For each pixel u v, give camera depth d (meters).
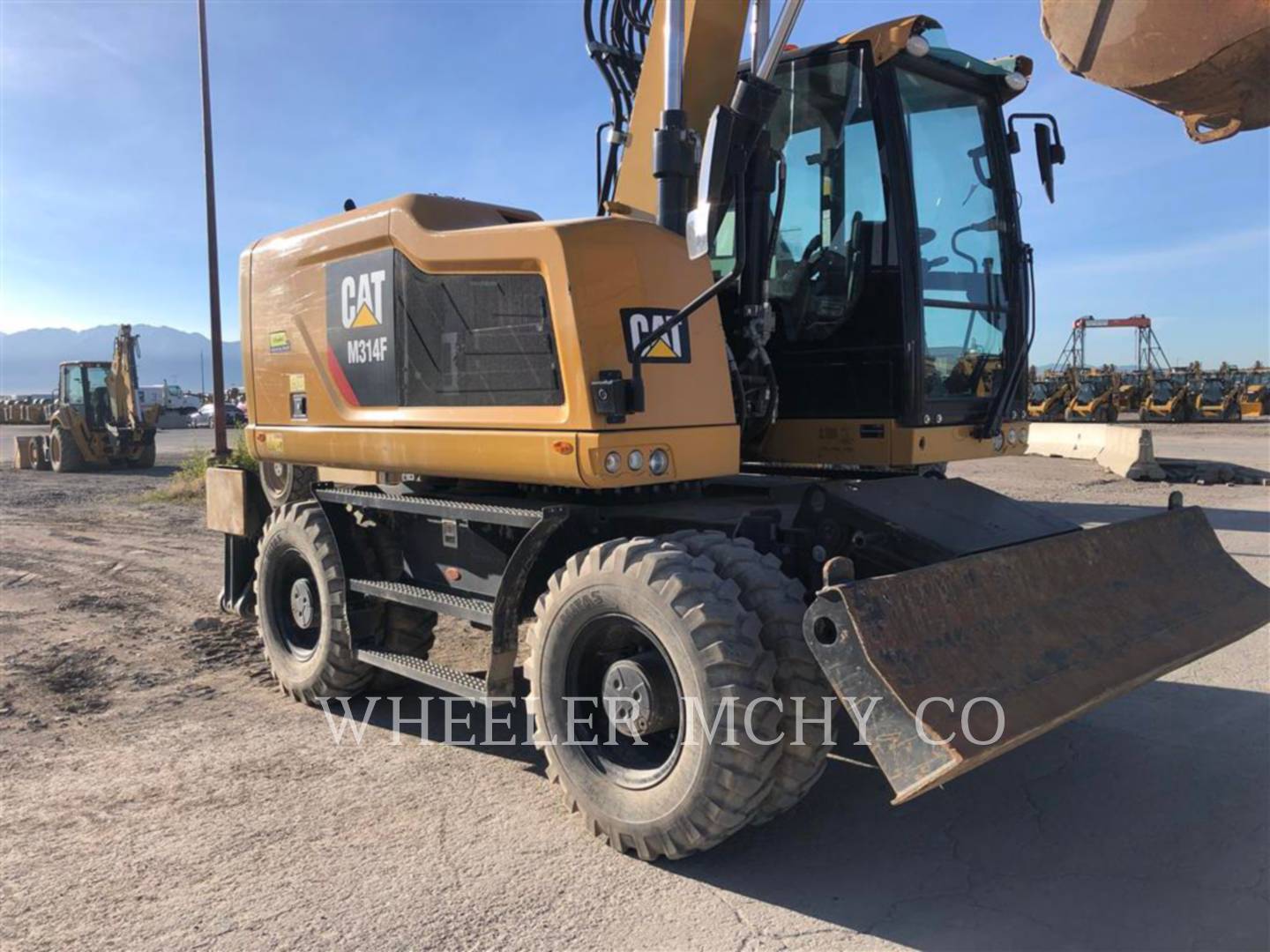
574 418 3.69
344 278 4.93
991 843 3.67
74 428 21.25
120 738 4.86
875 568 3.71
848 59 4.66
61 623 7.21
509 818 3.91
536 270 3.83
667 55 4.04
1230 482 14.16
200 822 3.87
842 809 3.98
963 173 4.98
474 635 6.88
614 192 4.95
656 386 3.73
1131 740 4.66
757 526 3.81
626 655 3.84
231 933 3.06
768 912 3.18
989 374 5.09
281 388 5.48
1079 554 3.87
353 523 5.37
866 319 4.67
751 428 4.71
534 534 3.97
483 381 4.11
